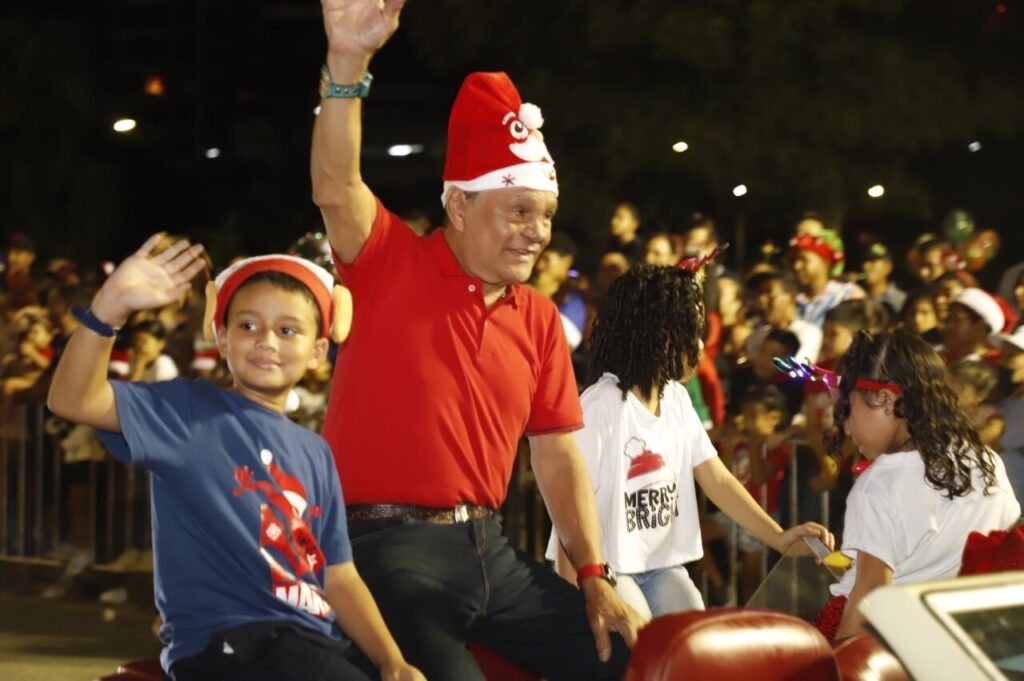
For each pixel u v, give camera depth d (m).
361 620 3.16
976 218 16.62
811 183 14.55
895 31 15.34
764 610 2.77
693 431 4.54
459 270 3.58
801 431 7.02
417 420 3.49
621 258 8.67
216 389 3.10
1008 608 2.42
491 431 3.57
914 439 3.85
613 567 4.27
